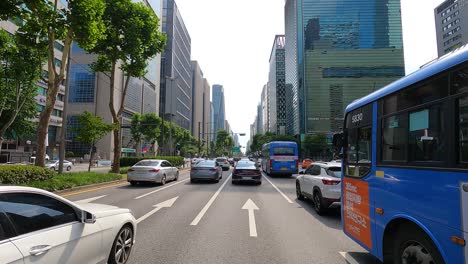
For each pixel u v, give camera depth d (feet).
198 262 16.30
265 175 92.43
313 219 28.07
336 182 29.27
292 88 431.02
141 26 66.54
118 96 234.17
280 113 513.04
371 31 367.86
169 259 16.65
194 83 521.24
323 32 372.79
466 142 9.58
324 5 376.27
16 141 181.68
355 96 359.87
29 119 127.54
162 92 334.24
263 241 20.54
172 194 43.60
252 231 23.20
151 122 203.82
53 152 210.59
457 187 9.71
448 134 10.28
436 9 372.58
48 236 10.57
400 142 13.04
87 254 12.30
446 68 10.61
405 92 12.95
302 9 379.55
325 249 19.01
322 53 369.71
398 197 12.80
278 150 85.35
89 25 43.50
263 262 16.53
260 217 28.55
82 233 12.09
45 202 11.36
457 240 9.57
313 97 363.35
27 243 9.73
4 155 150.20
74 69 231.50
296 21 385.70
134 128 204.85
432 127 11.12
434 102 11.10
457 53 10.36
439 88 10.93
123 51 67.87
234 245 19.47
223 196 42.24
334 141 20.81
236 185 58.23
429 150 11.19
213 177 62.18
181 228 23.70
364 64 363.56
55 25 42.47
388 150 13.96
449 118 10.32
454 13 346.33
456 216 9.68
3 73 74.59
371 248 15.07
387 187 13.70
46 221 11.00
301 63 378.12
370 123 15.93
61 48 187.83
